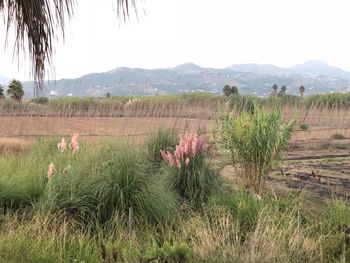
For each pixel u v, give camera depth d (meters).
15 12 1.67
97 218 6.34
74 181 6.51
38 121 19.44
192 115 20.42
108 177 6.76
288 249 4.85
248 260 4.27
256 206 6.42
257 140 8.23
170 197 6.96
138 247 5.02
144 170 7.24
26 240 5.09
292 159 13.62
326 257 5.21
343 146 16.95
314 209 7.18
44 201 6.29
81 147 9.45
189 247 4.94
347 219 6.25
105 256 4.65
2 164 7.91
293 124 8.33
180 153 8.10
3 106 20.12
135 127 17.30
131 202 6.48
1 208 6.17
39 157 8.80
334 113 22.50
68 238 5.58
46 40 1.68
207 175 8.02
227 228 5.28
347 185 9.45
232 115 9.20
